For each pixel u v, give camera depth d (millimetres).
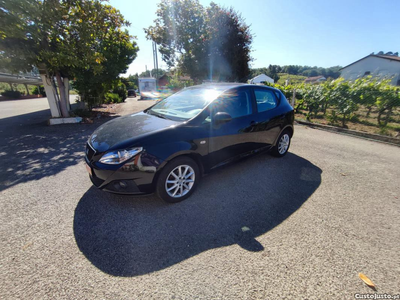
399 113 6984
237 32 9570
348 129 7047
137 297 1504
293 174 3668
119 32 9930
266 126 3756
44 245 1972
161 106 3623
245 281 1647
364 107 7590
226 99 3197
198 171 2877
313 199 2893
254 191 3061
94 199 2752
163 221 2355
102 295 1514
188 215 2475
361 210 2664
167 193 2582
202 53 9562
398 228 2336
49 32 6812
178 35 10141
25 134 6344
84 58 7309
